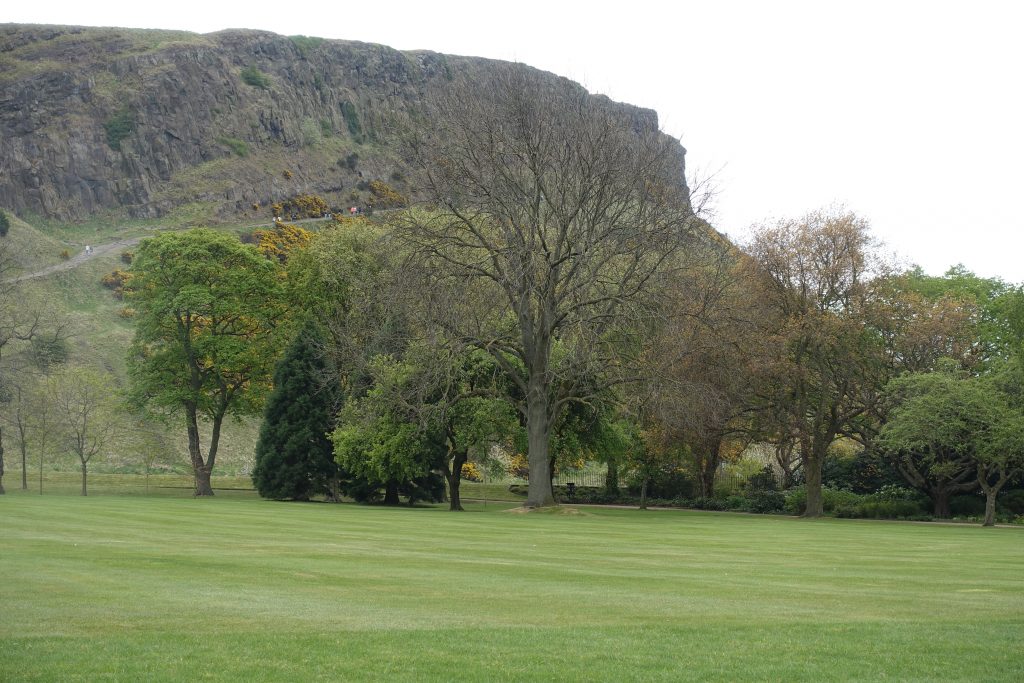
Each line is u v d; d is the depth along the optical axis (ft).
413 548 80.89
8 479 225.97
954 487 177.58
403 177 155.84
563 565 70.54
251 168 611.47
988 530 135.13
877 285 177.17
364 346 194.59
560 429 177.78
